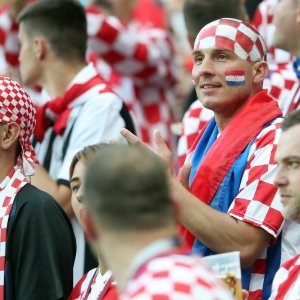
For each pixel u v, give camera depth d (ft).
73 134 57.41
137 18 84.33
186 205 43.32
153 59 75.25
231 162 45.01
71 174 46.11
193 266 30.60
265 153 44.45
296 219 38.65
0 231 44.73
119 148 31.60
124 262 30.96
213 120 47.52
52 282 44.34
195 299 29.99
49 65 59.11
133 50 73.97
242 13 55.72
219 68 45.83
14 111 45.70
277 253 44.73
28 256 44.47
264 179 44.14
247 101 46.11
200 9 55.36
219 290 30.55
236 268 39.09
